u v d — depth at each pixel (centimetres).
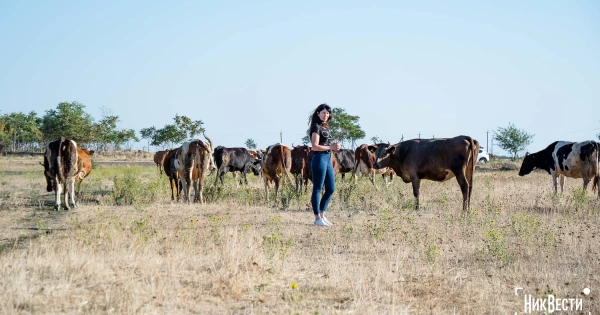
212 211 1461
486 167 4562
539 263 865
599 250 950
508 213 1370
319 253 941
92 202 1733
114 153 7062
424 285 743
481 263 865
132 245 924
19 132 8806
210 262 840
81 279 727
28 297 633
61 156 1485
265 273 784
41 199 1800
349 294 697
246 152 2478
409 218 1227
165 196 1905
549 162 1908
